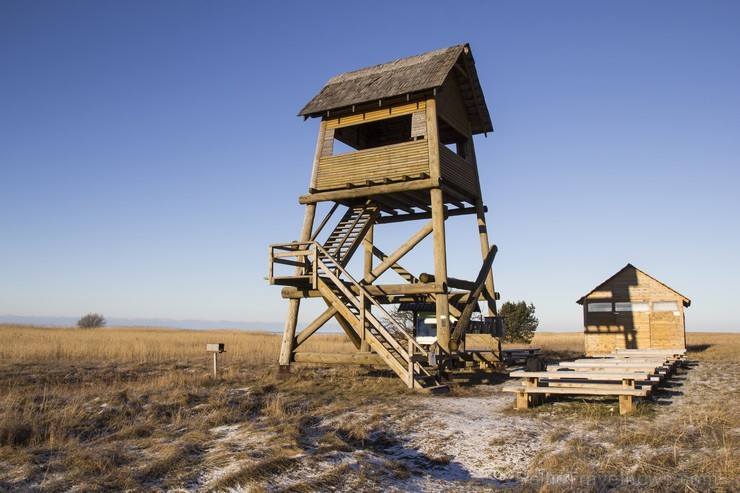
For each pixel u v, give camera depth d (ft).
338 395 53.26
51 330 196.85
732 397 50.01
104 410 39.78
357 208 77.51
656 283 112.27
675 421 39.22
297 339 70.90
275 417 39.40
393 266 89.10
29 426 33.96
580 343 177.68
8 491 24.02
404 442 35.45
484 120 84.79
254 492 24.45
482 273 78.74
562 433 36.88
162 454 29.68
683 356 88.79
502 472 29.96
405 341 91.91
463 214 86.17
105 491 24.54
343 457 30.35
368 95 73.51
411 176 69.51
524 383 49.47
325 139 76.69
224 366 82.33
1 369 71.61
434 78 70.23
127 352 97.45
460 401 51.03
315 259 66.13
